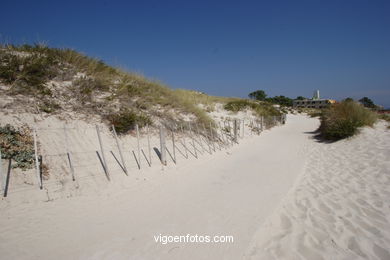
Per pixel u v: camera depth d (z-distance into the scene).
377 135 9.91
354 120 11.20
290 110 41.56
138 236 3.32
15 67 6.55
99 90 7.99
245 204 4.45
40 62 7.18
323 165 7.36
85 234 3.30
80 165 5.14
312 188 5.35
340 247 3.15
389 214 3.96
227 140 10.59
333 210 4.20
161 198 4.64
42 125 5.58
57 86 7.06
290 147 10.62
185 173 6.24
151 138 7.60
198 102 16.77
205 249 3.06
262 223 3.74
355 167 6.70
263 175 6.32
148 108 8.87
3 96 5.66
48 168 4.66
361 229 3.56
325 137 12.05
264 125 17.25
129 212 4.02
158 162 6.56
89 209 4.00
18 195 3.87
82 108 6.86
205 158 7.84
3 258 2.69
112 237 3.27
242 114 18.39
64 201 4.09
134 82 9.98
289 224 3.76
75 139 5.77
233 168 6.96
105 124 6.82
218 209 4.22
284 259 2.91
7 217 3.42
